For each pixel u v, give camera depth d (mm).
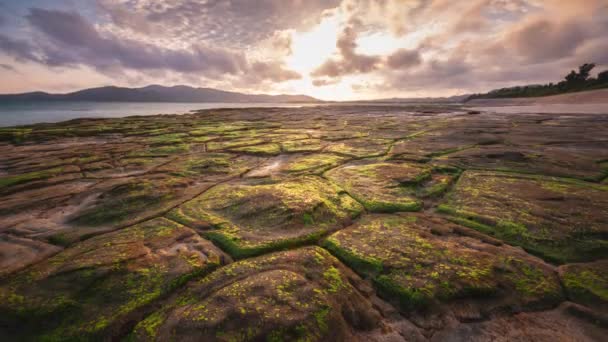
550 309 3803
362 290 4289
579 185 8570
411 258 4844
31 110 95750
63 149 19047
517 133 20594
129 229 6359
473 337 3449
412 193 8562
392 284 4258
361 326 3650
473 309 3811
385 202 7762
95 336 3480
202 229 6301
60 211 7957
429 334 3527
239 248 5375
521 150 14156
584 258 4918
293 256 4949
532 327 3539
